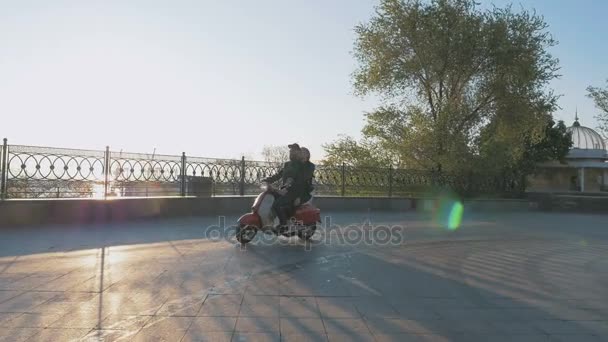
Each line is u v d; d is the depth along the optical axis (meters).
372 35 24.44
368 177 20.03
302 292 5.97
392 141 23.92
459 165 22.23
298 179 9.82
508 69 22.98
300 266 7.55
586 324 4.96
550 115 24.12
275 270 7.20
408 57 24.17
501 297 5.96
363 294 5.95
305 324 4.75
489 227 14.37
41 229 10.61
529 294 6.14
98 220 12.24
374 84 24.44
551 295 6.11
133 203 12.90
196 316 4.91
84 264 7.23
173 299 5.50
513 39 23.19
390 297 5.84
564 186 42.75
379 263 7.98
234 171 15.67
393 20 23.75
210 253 8.45
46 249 8.34
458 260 8.43
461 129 23.27
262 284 6.33
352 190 19.67
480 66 23.53
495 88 23.52
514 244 10.69
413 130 23.22
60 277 6.40
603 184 42.56
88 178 12.22
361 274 7.11
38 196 11.45
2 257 7.59
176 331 4.46
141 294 5.68
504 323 4.94
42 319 4.71
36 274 6.54
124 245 8.95
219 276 6.70
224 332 4.46
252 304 5.39
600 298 6.01
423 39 23.19
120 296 5.57
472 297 5.93
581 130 45.06
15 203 10.97
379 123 24.48
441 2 23.19
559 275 7.38
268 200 9.63
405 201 20.20
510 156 23.39
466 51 22.75
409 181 21.17
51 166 11.57
